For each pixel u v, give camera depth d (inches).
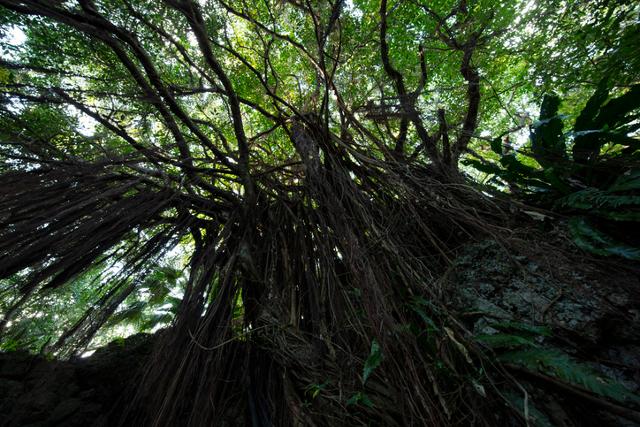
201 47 70.0
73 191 52.8
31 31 82.1
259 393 60.9
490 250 72.9
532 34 133.3
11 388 59.1
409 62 152.1
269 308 67.1
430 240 75.3
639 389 41.7
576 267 59.6
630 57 107.2
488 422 43.8
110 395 63.7
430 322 52.4
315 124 93.5
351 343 60.3
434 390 45.1
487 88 168.9
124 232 59.7
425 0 154.8
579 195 67.0
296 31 153.2
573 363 42.0
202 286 63.3
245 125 182.2
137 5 82.8
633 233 62.2
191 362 53.4
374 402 50.6
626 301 51.0
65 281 50.9
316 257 77.7
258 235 87.6
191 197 78.1
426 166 94.8
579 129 75.5
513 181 87.4
